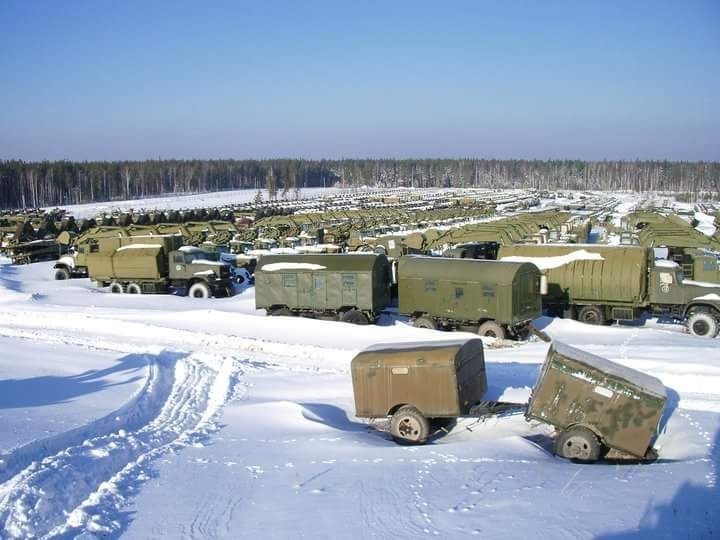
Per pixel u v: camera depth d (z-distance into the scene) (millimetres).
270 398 19250
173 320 31125
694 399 17422
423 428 15648
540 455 14227
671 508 10422
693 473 12250
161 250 40969
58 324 31625
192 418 17312
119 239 42656
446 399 15586
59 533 10031
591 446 14078
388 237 56562
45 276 50219
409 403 15875
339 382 20844
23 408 17469
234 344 26656
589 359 15117
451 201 162875
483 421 16922
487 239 54125
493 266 26922
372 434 16469
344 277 30328
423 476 12352
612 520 10000
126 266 41000
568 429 14391
